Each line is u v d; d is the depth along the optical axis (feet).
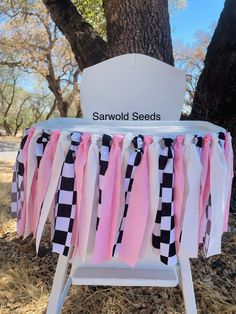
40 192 3.47
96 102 5.10
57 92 42.52
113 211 3.33
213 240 3.47
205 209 3.48
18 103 69.21
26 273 6.31
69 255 3.90
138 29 8.48
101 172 3.23
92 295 5.61
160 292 5.68
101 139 3.23
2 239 7.78
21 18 29.76
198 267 6.34
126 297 5.56
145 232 3.37
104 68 5.00
